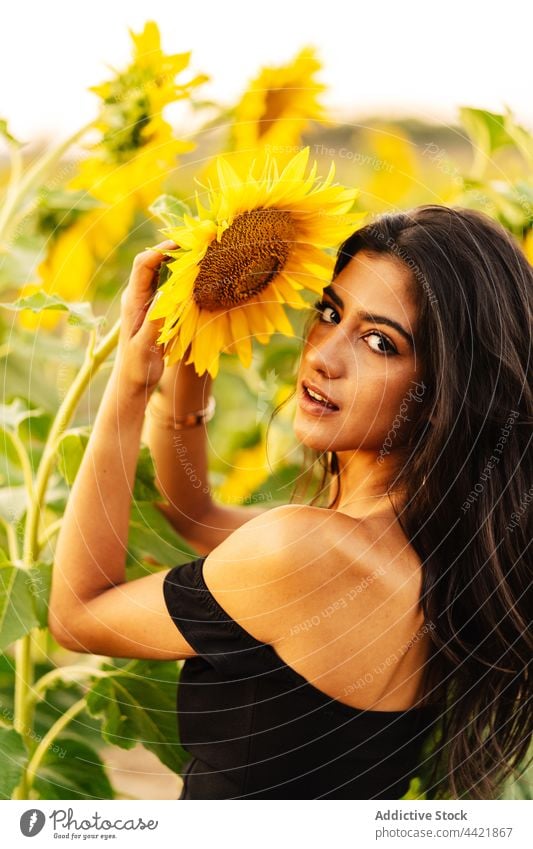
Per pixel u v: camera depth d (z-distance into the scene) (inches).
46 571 38.0
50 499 44.1
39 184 38.2
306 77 38.9
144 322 34.6
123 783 53.7
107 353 36.2
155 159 38.4
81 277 40.3
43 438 43.8
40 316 41.3
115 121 38.1
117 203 38.7
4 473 43.8
